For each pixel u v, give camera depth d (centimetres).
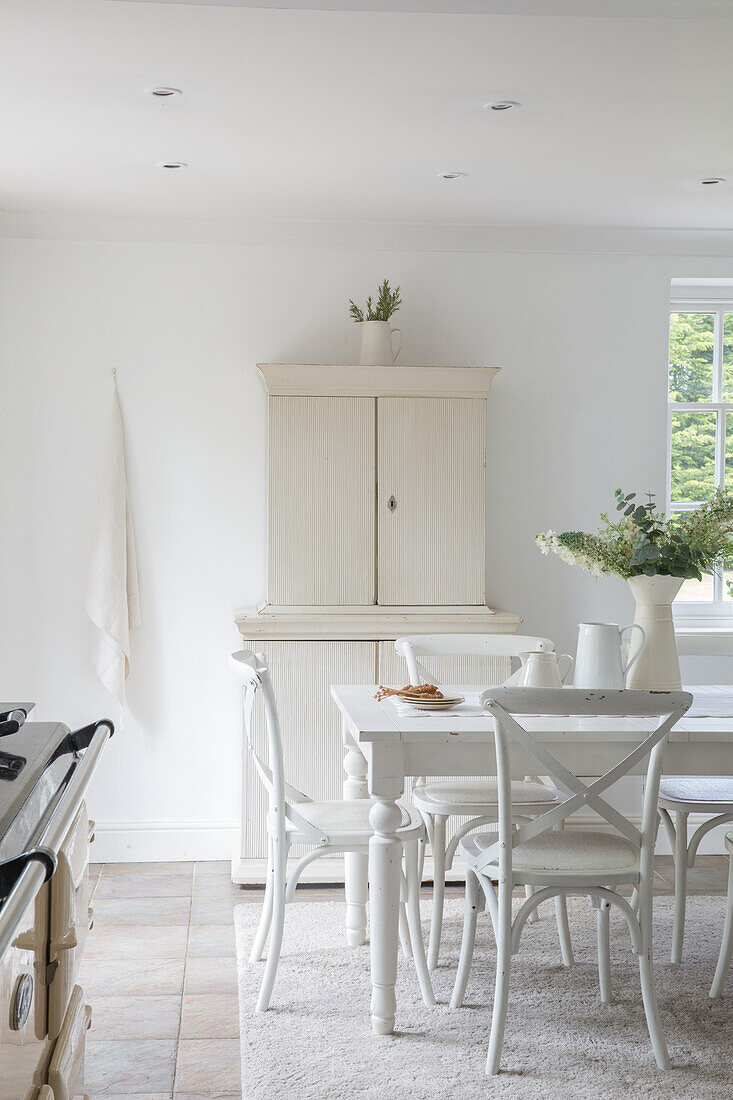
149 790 430
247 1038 273
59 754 177
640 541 303
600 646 302
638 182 371
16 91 286
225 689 432
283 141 327
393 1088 247
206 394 429
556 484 448
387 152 338
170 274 427
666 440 454
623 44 254
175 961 327
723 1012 293
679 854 327
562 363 447
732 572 470
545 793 329
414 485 411
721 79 276
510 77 275
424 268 439
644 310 450
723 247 447
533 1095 245
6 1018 117
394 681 402
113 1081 251
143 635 429
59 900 148
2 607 420
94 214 412
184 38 251
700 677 452
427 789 333
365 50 258
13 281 418
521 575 446
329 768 400
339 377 405
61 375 421
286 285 432
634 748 277
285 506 405
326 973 318
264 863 399
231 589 432
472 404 413
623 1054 267
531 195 388
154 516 428
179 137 324
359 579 409
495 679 407
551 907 383
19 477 420
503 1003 257
